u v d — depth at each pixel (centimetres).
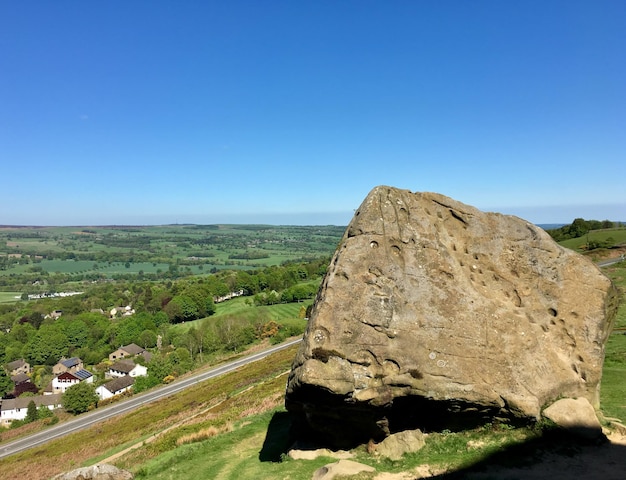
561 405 1266
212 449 1827
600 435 1216
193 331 10875
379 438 1335
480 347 1294
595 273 1476
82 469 1716
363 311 1255
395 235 1395
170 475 1602
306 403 1264
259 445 1777
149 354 11675
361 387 1198
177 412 4225
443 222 1540
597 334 1409
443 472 1148
